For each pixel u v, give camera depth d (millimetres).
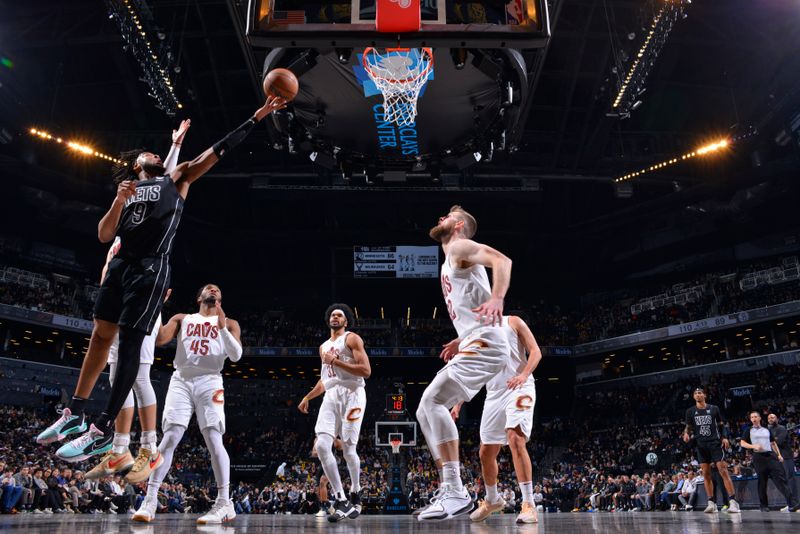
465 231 4508
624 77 25562
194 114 31188
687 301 38562
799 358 32250
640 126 33844
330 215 40062
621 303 42062
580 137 33125
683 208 38656
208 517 4848
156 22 26219
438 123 15438
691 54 28781
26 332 35469
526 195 35094
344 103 14828
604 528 4035
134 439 29234
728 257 38156
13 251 36219
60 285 37125
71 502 16188
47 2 25500
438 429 4191
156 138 33219
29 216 35844
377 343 40938
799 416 29453
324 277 43125
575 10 25641
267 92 4133
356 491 7016
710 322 35094
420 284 41094
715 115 32844
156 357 38531
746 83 30094
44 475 16141
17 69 28266
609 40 26984
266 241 39969
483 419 5203
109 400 3238
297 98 14812
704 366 35719
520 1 8398
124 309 3328
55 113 31641
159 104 26703
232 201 39031
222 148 3848
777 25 26516
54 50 27609
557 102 30797
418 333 41500
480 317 3689
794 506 9766
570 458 35250
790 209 34781
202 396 5387
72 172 34812
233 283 44031
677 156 33000
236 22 17953
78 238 37906
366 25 8375
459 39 8320
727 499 11375
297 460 33844
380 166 17109
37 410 32344
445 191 34938
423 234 39781
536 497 23625
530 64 14250
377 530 3926
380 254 40344
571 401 42875
